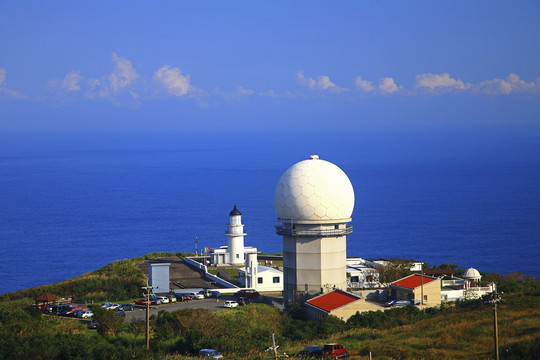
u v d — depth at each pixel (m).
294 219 91.94
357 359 59.72
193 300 96.81
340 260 92.75
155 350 67.31
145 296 92.62
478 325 69.88
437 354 60.38
